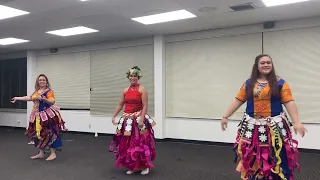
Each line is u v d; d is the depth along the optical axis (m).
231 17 4.79
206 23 5.18
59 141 4.64
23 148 5.61
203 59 5.80
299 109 4.94
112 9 4.28
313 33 4.82
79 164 4.32
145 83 6.46
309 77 4.86
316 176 3.65
